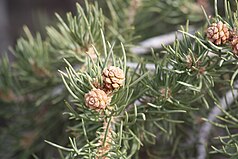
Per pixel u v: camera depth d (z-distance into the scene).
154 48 0.82
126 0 0.84
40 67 0.83
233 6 0.80
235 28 0.55
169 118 0.68
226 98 0.66
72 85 0.54
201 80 0.57
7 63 0.85
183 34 0.58
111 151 0.55
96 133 0.57
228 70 0.60
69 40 0.74
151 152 0.76
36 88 0.85
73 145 0.54
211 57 0.58
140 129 0.65
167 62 0.60
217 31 0.54
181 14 0.85
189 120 0.73
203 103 0.71
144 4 0.84
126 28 0.79
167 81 0.58
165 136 0.70
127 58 0.75
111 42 0.77
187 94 0.60
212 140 0.74
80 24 0.66
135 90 0.60
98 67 0.54
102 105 0.53
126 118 0.56
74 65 0.73
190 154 0.76
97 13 0.68
